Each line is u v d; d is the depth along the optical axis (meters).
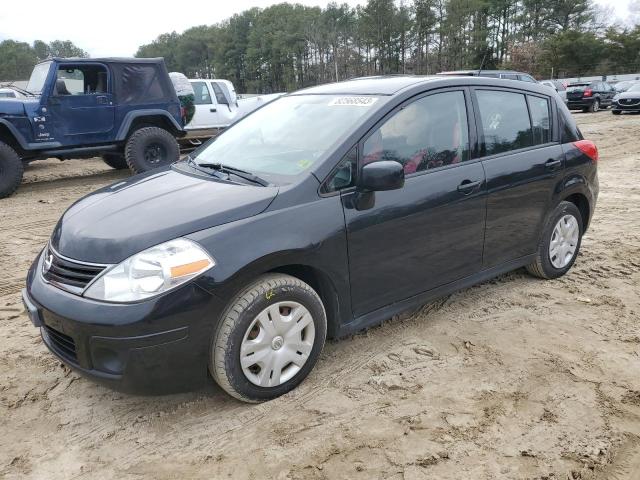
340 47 83.00
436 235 3.59
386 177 3.01
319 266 3.03
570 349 3.58
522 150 4.18
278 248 2.83
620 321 3.97
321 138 3.36
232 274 2.70
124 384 2.64
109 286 2.59
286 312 3.01
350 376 3.29
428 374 3.30
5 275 5.25
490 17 74.44
